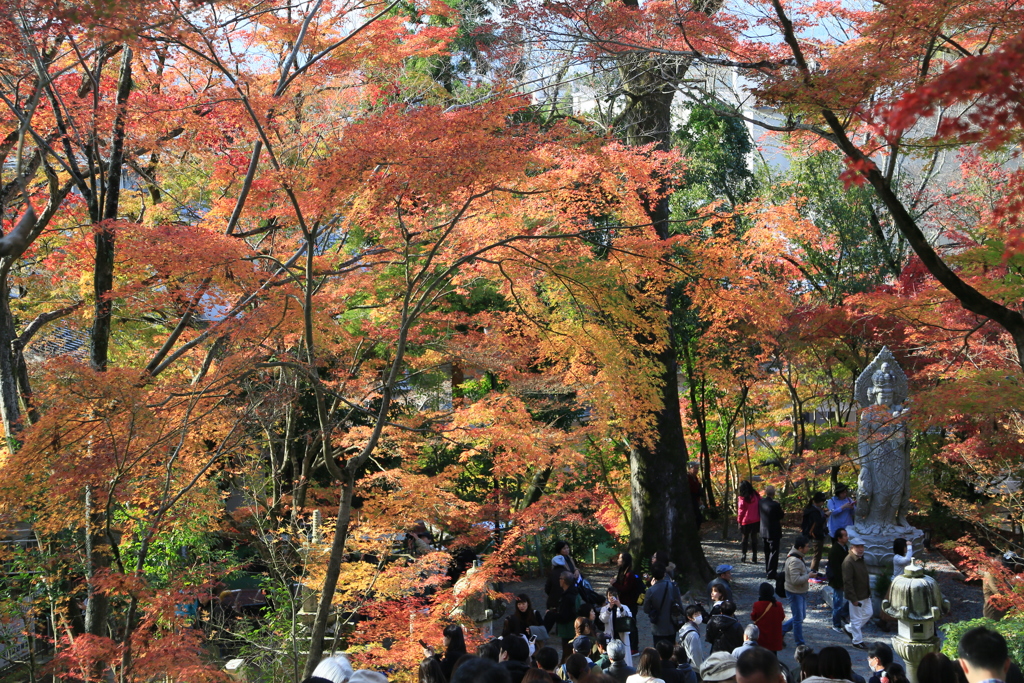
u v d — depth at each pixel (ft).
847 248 59.21
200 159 31.01
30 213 19.72
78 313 35.04
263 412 27.35
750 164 82.53
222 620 33.88
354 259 28.25
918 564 32.04
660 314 33.65
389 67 32.73
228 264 23.82
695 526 50.80
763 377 61.72
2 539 24.21
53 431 22.11
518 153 23.13
